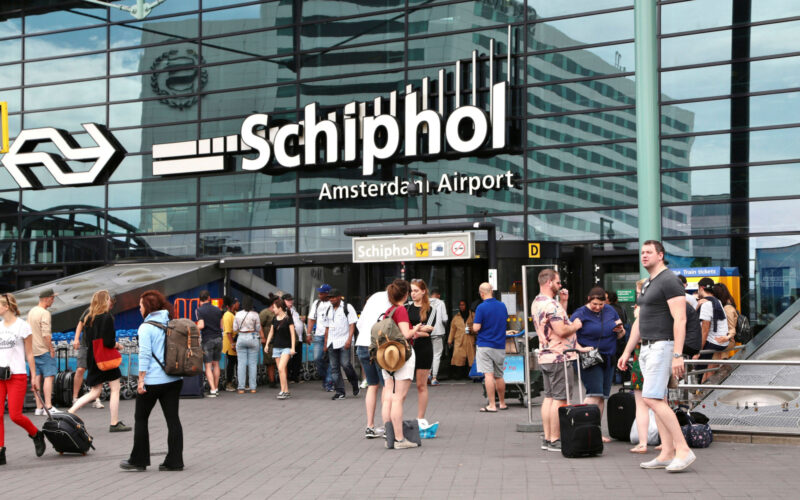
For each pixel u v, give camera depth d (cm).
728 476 796
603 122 2086
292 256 2230
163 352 914
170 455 913
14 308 1023
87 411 1523
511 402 1530
